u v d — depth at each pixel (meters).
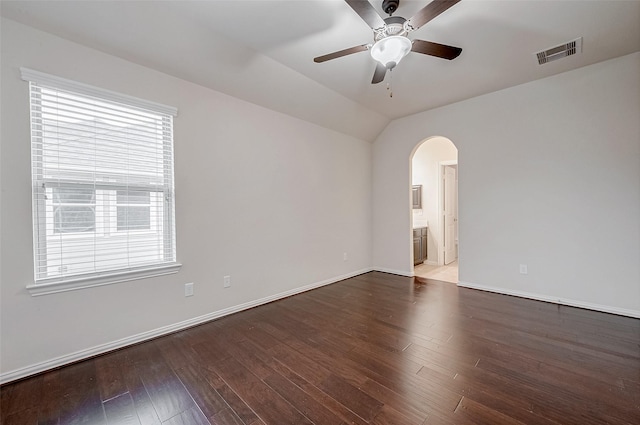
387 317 2.82
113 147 2.22
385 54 1.90
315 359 2.04
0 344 1.78
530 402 1.56
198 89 2.68
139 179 2.36
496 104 3.52
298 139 3.66
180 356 2.11
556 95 3.11
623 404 1.53
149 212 2.42
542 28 2.28
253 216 3.15
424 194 5.61
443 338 2.35
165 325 2.48
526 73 3.06
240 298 3.04
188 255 2.63
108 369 1.94
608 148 2.85
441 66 2.89
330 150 4.12
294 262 3.61
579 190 3.01
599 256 2.92
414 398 1.61
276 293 3.39
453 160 5.24
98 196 2.16
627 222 2.78
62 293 1.99
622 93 2.77
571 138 3.04
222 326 2.64
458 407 1.53
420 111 4.18
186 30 2.21
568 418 1.44
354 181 4.54
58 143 1.98
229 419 1.47
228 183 2.92
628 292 2.77
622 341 2.25
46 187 1.94
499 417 1.45
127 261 2.30
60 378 1.84
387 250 4.75
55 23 1.87
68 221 2.03
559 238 3.14
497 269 3.57
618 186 2.81
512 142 3.41
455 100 3.78
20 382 1.79
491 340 2.30
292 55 2.66
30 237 1.88
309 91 3.31
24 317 1.85
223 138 2.88
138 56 2.25
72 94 2.01
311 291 3.74
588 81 2.93
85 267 2.11
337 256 4.24
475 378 1.79
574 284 3.06
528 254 3.34
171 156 2.52
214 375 1.86
